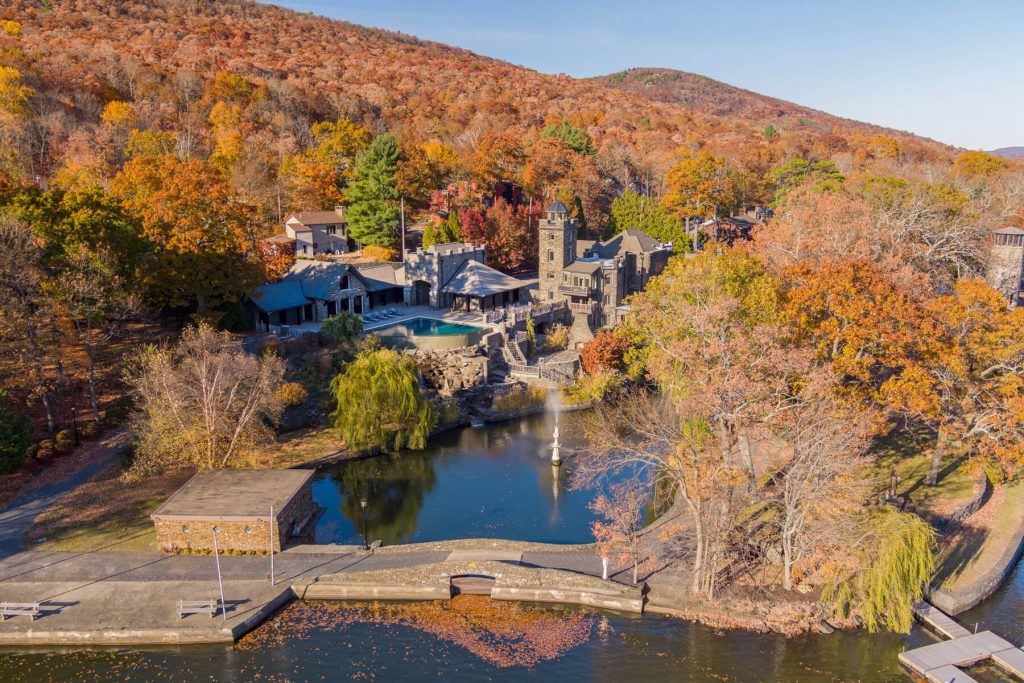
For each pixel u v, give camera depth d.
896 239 77.50
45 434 58.28
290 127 159.00
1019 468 56.16
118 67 160.75
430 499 55.78
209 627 38.72
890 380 51.38
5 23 176.88
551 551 46.53
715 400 44.22
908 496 51.66
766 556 44.81
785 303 56.56
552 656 37.72
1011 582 45.06
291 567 44.66
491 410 73.88
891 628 39.44
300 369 72.81
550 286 98.69
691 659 37.44
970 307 55.47
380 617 41.12
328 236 112.88
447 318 91.12
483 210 120.62
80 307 57.69
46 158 118.38
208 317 73.69
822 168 142.50
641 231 111.81
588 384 77.25
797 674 36.38
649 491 56.53
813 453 42.00
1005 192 127.00
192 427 54.31
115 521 48.78
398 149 120.81
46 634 38.19
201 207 73.81
